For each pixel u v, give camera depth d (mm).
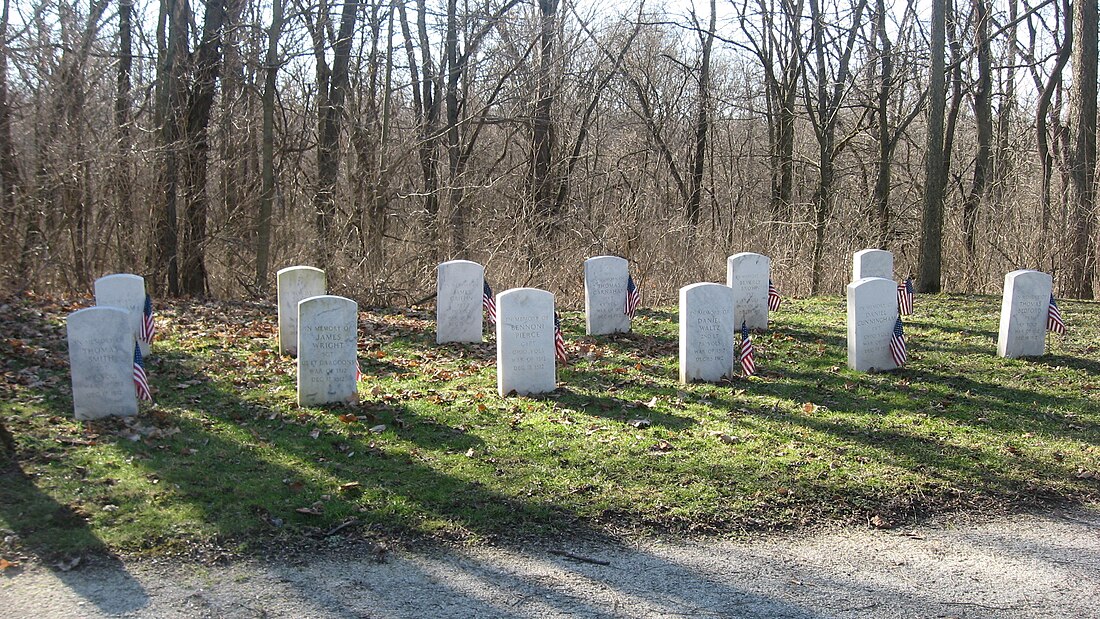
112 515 6836
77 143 18656
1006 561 6598
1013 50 26891
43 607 5613
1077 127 19578
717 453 8562
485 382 11258
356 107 22516
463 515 7062
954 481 8062
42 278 18500
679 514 7219
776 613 5762
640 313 16672
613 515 7188
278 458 8148
